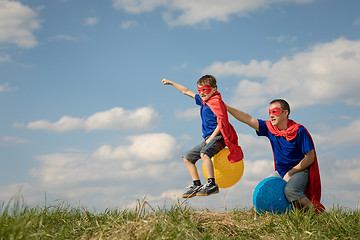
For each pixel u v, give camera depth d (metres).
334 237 4.09
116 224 4.13
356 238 4.02
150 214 4.27
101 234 3.76
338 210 4.83
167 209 4.43
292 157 5.52
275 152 5.69
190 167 5.62
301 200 5.07
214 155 5.46
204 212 4.79
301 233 4.21
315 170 5.34
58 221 4.64
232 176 5.45
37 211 4.62
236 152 5.50
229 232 4.32
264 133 5.80
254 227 4.59
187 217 4.29
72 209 5.07
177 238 3.57
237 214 5.17
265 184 5.15
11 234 3.34
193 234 3.90
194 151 5.62
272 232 4.46
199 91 5.70
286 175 5.46
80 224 4.41
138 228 3.76
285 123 5.55
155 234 3.59
